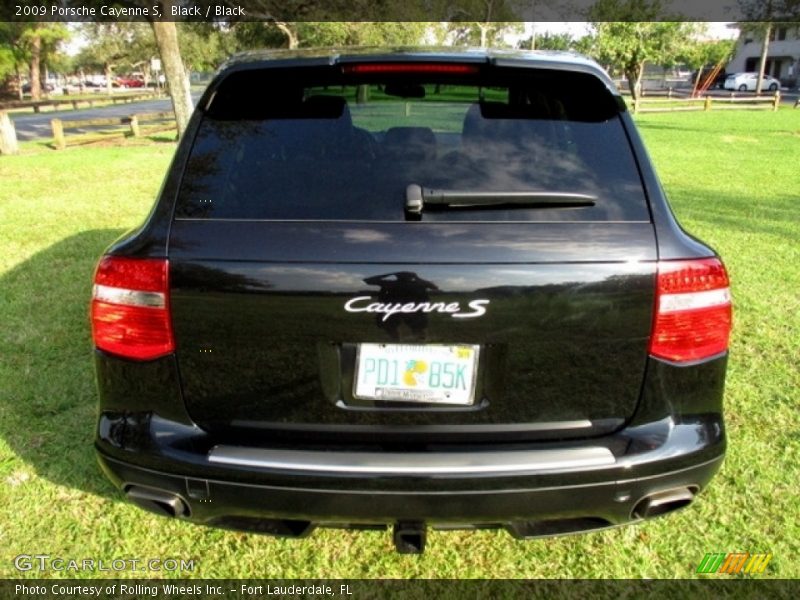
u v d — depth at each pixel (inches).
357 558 91.0
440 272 65.6
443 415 69.6
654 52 1065.5
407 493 68.4
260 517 72.6
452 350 68.0
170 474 70.6
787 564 89.5
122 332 70.4
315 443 70.7
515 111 76.0
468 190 69.1
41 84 2146.9
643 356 69.6
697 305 69.6
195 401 71.1
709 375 72.7
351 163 71.0
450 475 67.9
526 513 70.4
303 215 67.7
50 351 148.2
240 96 76.5
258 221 67.6
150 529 95.3
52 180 385.7
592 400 70.4
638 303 67.7
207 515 72.9
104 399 74.2
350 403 69.5
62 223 272.4
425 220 66.9
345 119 74.8
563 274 66.2
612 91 75.8
